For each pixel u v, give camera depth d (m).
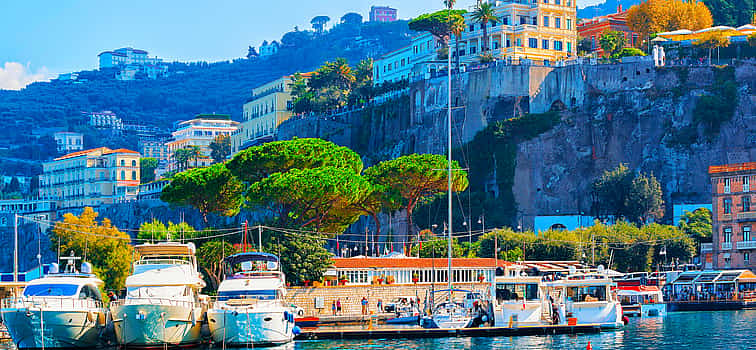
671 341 116.31
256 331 107.50
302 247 151.25
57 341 103.06
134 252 114.62
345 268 157.75
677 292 184.62
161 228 178.62
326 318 136.62
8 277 165.12
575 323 124.31
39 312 101.81
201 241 164.25
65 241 174.62
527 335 121.31
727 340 117.62
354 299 148.75
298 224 166.62
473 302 130.62
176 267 110.50
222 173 180.75
